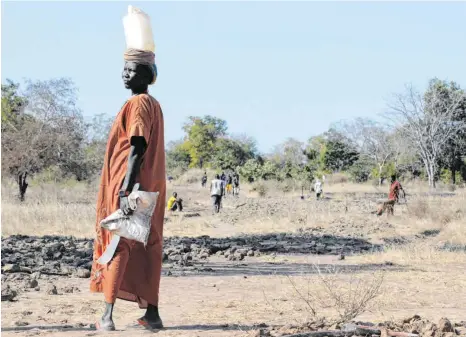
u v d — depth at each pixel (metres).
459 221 26.39
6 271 13.59
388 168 82.56
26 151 41.00
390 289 11.80
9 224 23.67
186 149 131.50
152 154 8.00
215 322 8.80
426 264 15.91
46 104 43.53
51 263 15.06
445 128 82.12
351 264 16.30
